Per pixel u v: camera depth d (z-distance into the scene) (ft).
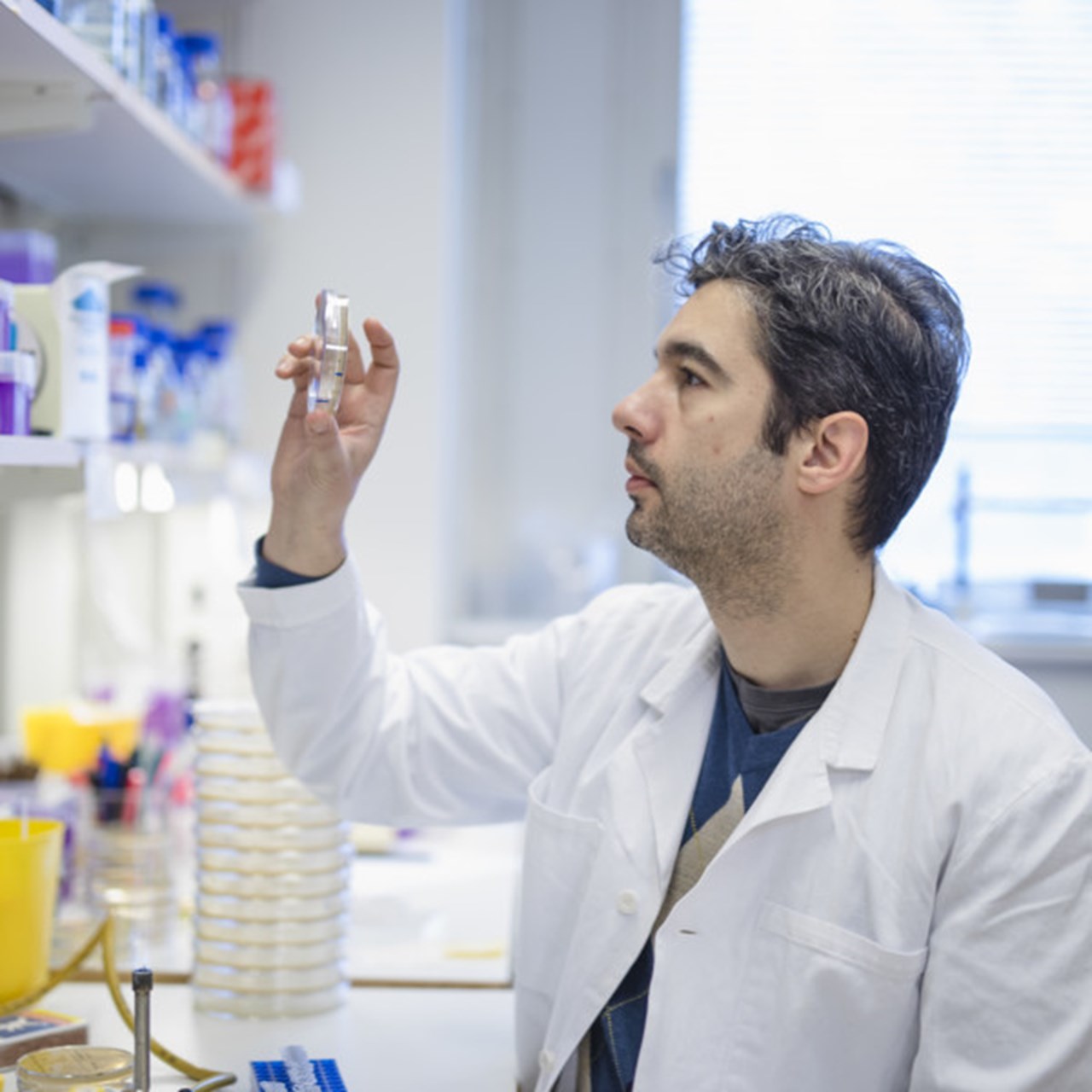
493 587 10.18
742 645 4.24
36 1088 3.65
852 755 4.02
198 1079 4.19
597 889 4.25
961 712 4.03
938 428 4.16
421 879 6.74
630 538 4.22
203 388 7.30
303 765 4.70
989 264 9.90
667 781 4.33
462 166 9.93
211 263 8.42
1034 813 3.79
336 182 8.45
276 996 4.85
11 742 7.33
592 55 10.07
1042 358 9.93
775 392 3.97
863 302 3.97
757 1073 3.95
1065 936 3.72
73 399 4.77
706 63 10.01
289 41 8.45
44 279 5.67
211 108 7.00
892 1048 3.94
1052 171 9.87
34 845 4.47
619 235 10.12
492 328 10.13
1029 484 9.98
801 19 9.95
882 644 4.17
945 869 3.92
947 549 9.95
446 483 9.29
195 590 8.20
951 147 9.90
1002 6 9.87
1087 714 9.58
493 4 10.05
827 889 3.96
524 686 4.91
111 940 4.57
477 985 5.22
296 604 4.46
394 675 4.90
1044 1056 3.65
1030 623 9.81
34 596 7.80
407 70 8.45
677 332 4.10
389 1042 4.65
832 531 4.09
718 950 4.02
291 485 4.38
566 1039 4.22
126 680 7.88
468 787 4.93
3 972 4.42
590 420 10.17
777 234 4.24
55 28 4.42
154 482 6.57
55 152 6.21
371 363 4.59
